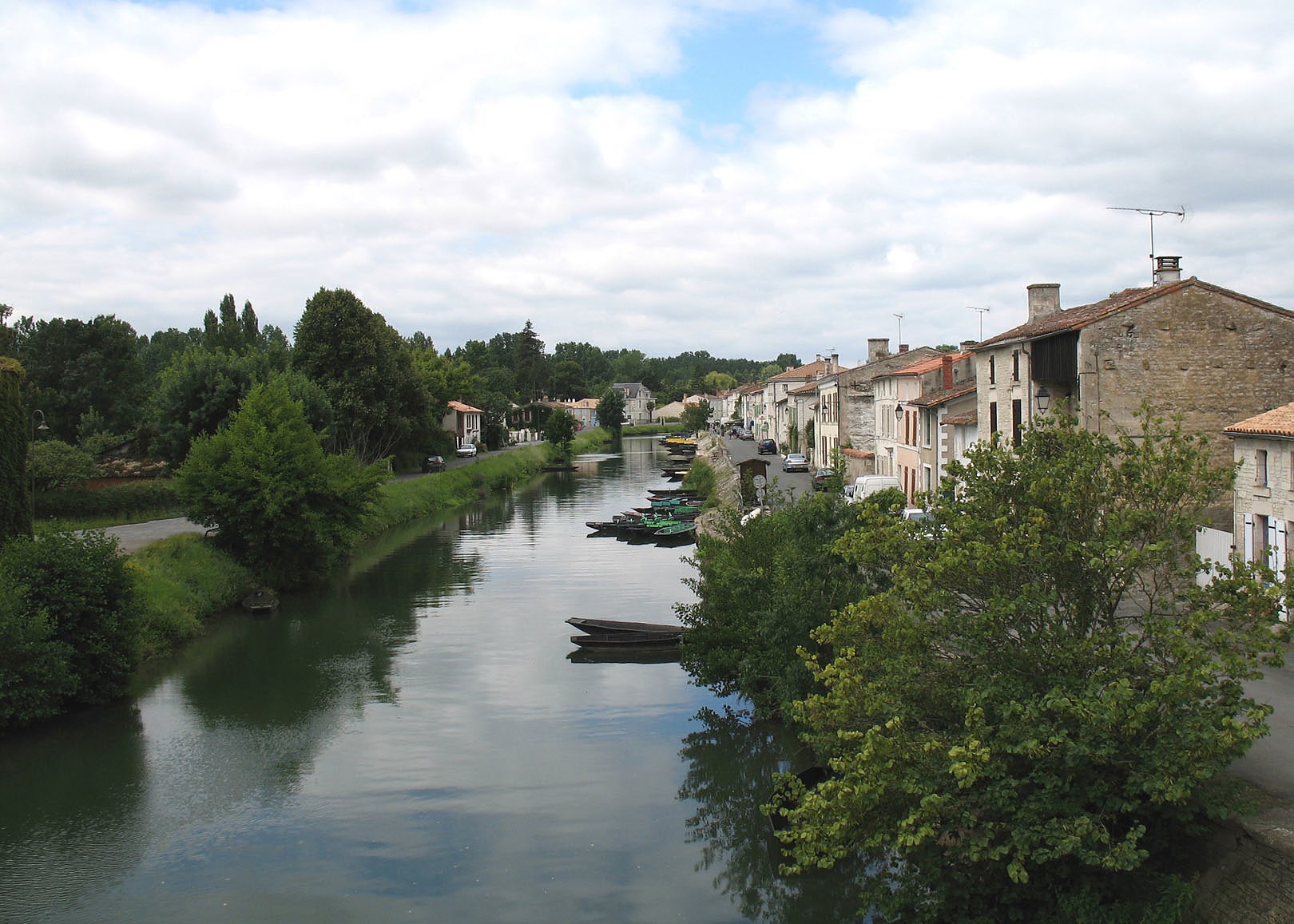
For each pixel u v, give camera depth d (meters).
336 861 17.86
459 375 124.06
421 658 31.48
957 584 13.66
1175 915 11.52
